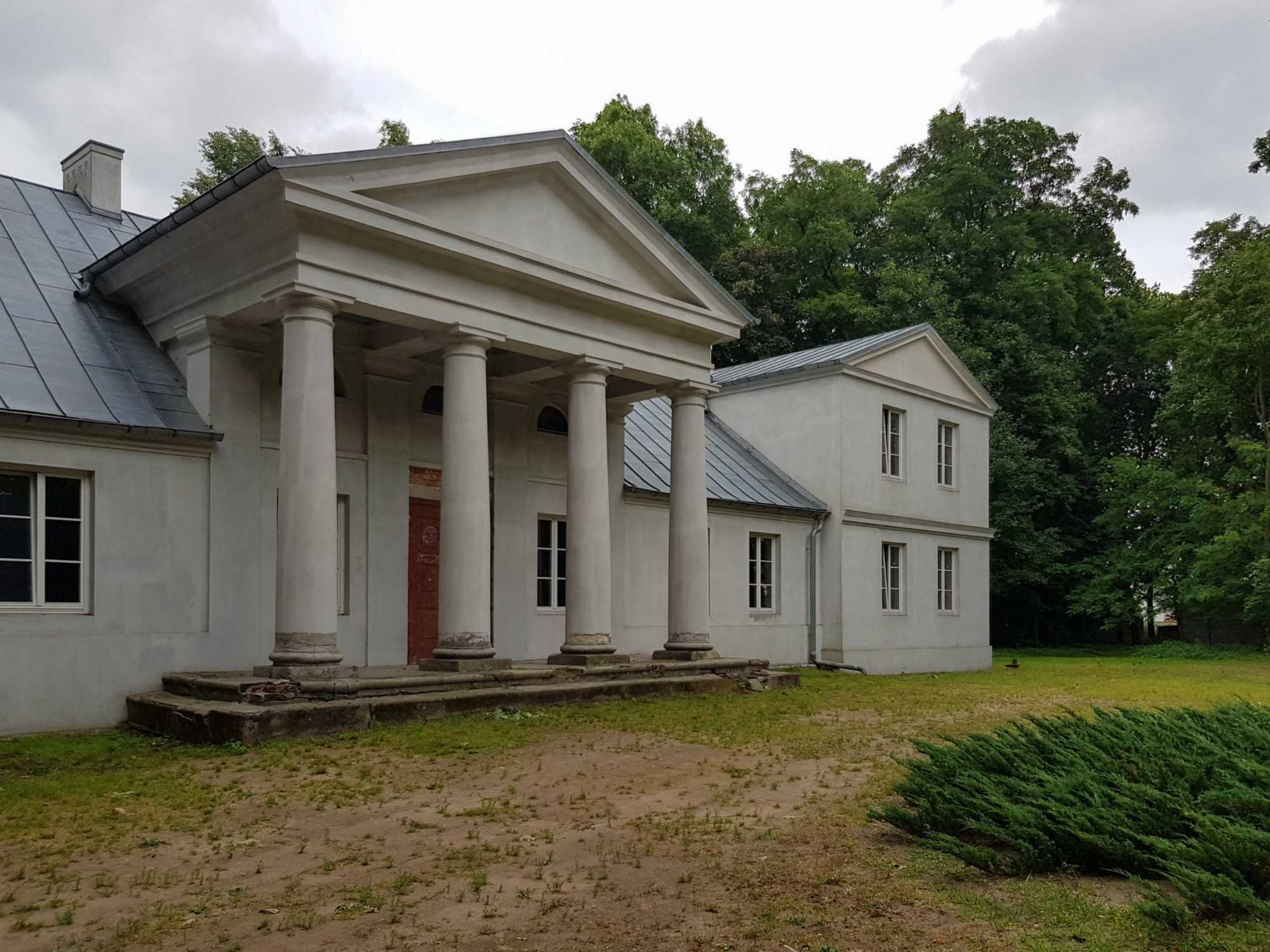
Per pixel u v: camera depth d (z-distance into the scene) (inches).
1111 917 201.5
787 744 429.1
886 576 973.8
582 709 518.6
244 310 511.2
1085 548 1578.5
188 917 207.8
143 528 504.4
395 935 196.2
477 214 551.8
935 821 258.2
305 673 454.9
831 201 1670.8
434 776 349.4
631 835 272.2
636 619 770.8
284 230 481.4
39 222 630.5
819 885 225.3
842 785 343.3
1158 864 224.5
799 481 948.6
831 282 1643.7
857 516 927.0
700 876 233.5
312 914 208.7
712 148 1684.3
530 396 702.5
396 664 607.2
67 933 200.5
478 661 520.4
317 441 476.1
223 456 534.3
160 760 384.8
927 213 1626.5
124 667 489.7
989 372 1392.7
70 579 485.7
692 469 679.1
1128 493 1459.2
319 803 309.9
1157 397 1679.4
